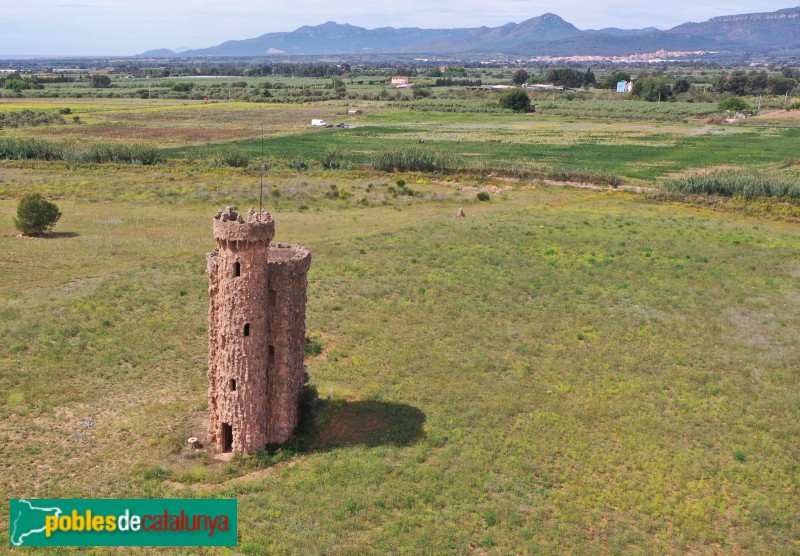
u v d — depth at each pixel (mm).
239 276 33469
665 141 179375
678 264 70125
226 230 32531
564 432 39188
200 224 85125
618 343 51219
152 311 55094
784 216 93812
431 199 104000
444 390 43781
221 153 139125
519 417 40781
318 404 41219
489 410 41438
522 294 61375
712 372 46625
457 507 32406
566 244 77688
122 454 36188
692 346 50906
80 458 35719
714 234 83688
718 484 34562
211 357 35625
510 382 45125
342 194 104312
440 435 38500
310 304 57781
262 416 35875
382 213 95125
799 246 77875
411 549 29406
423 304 58656
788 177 110000
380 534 30359
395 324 54438
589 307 58250
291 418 37438
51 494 32531
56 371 44188
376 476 34438
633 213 96062
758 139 182750
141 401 41656
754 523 31688
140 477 34062
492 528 31000
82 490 32969
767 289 63062
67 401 41031
